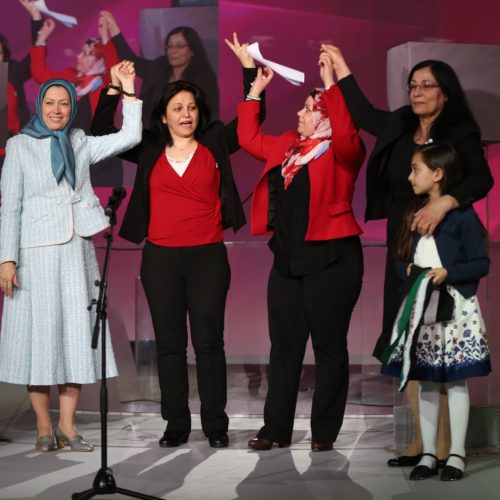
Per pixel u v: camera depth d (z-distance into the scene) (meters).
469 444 5.95
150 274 6.13
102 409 4.79
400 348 5.33
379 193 5.79
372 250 6.84
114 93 6.29
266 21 9.16
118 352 7.04
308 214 5.93
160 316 6.11
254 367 6.88
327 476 5.31
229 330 6.89
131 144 6.13
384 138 5.62
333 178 5.93
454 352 5.18
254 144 6.23
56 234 5.89
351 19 9.02
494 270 6.65
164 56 9.34
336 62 5.98
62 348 5.92
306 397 6.91
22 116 9.62
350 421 6.80
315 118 6.00
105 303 4.91
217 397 6.10
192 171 6.09
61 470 5.48
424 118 5.55
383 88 9.02
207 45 9.29
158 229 6.11
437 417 5.29
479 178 5.35
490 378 6.10
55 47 9.54
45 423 6.03
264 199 6.13
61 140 5.96
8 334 5.93
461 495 4.89
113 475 5.30
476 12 8.96
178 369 6.13
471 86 5.88
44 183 5.91
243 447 6.04
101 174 9.24
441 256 5.23
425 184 5.29
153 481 5.22
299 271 5.93
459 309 5.22
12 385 8.36
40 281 5.88
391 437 6.29
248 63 6.46
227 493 4.97
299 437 6.33
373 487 5.07
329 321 5.92
